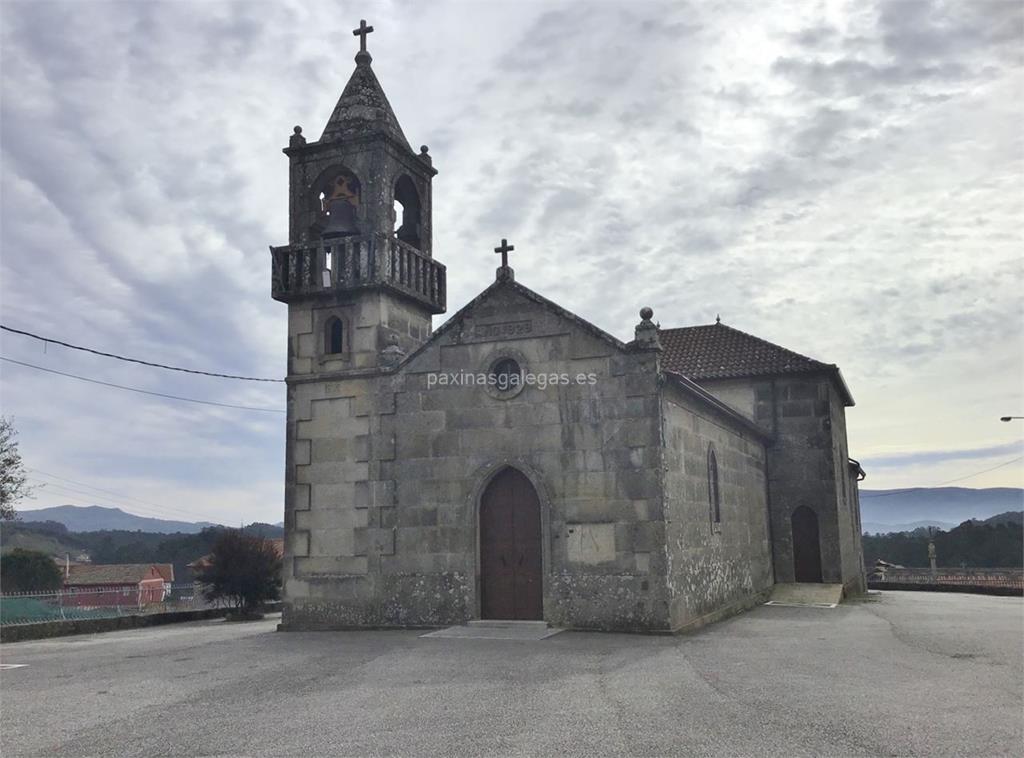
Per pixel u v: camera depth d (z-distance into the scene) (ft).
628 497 56.49
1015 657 44.16
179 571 280.72
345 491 65.31
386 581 62.69
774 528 91.81
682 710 31.27
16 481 133.59
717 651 46.70
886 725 28.78
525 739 27.37
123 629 84.17
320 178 71.20
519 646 49.47
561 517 58.03
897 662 42.50
